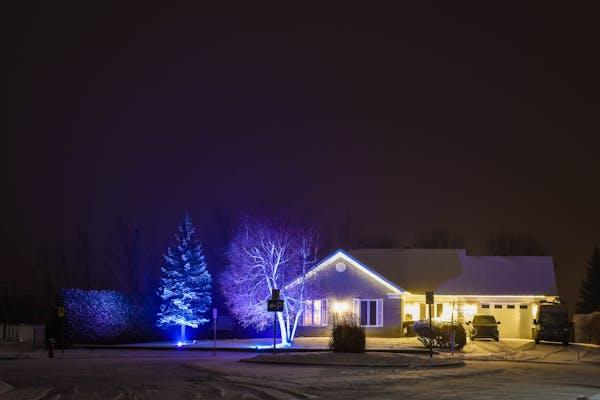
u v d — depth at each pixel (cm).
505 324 5659
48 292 7025
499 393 2056
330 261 5225
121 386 2297
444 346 4266
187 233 5231
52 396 2012
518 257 6075
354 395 2009
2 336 5550
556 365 3403
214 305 6359
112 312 5034
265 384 2342
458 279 5862
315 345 4425
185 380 2503
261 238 4891
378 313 5169
